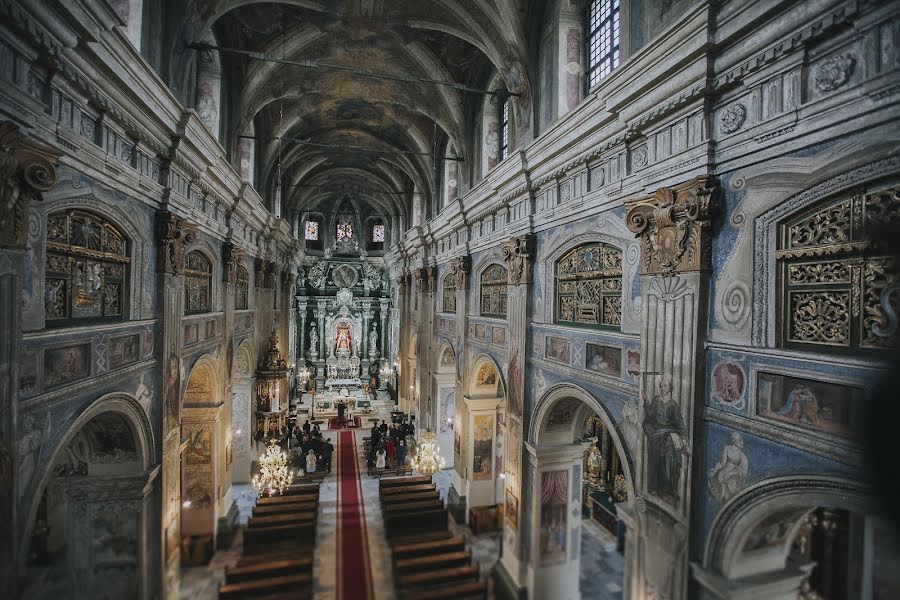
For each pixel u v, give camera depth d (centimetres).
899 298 412
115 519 804
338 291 3725
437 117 1666
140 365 808
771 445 516
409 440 2308
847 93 441
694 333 608
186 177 998
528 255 1106
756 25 516
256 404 1998
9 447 490
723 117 584
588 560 1312
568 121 873
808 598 957
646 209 689
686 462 615
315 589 1161
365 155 2472
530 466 1091
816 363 468
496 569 1222
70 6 516
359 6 1205
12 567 500
